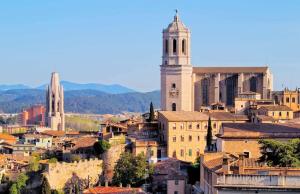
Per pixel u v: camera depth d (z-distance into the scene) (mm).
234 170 199750
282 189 168375
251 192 169500
